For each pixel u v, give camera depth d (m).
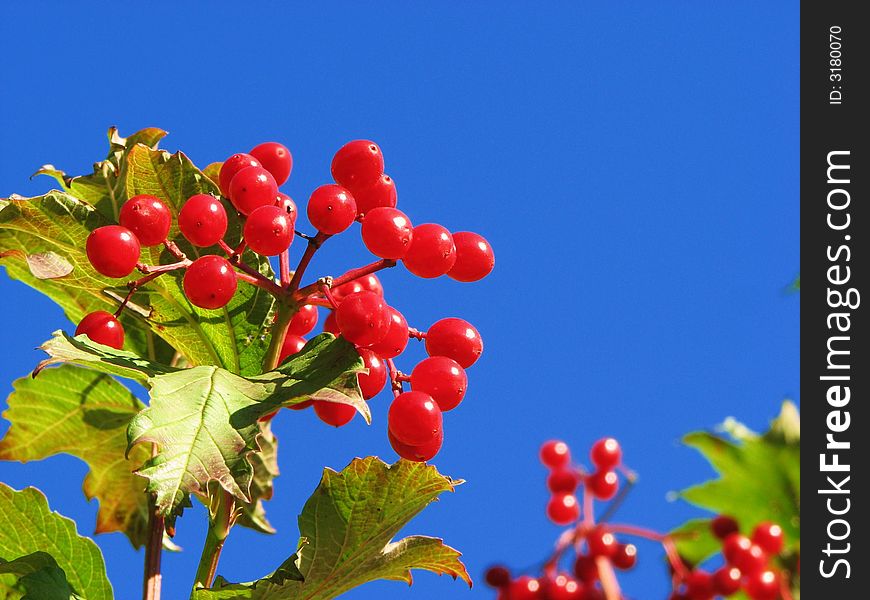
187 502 0.54
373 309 0.56
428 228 0.57
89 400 0.61
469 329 0.58
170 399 0.55
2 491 0.58
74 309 0.61
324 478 0.57
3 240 0.58
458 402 0.57
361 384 0.57
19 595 0.57
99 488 0.62
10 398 0.61
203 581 0.57
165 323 0.58
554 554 0.72
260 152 0.59
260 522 0.61
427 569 0.58
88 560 0.58
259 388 0.56
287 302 0.57
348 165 0.57
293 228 0.57
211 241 0.57
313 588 0.57
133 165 0.58
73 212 0.57
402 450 0.57
